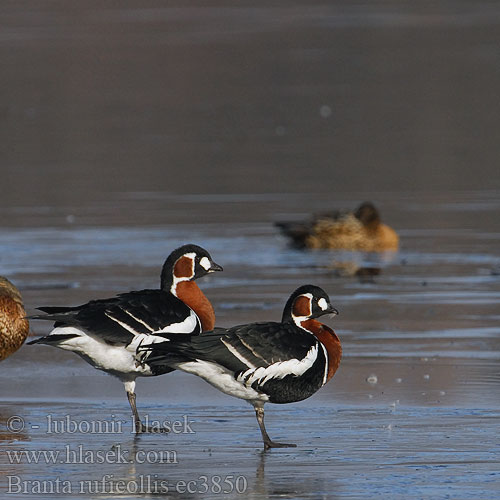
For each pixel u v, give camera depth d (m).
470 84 52.50
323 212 25.16
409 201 28.22
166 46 66.44
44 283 19.33
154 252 22.27
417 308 17.30
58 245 22.95
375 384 12.84
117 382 13.13
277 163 34.53
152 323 11.05
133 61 61.41
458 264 21.23
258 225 25.33
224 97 50.25
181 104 48.47
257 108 47.06
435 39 69.19
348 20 79.69
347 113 45.41
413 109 46.16
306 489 9.20
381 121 43.19
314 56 62.78
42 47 65.69
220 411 11.86
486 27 74.38
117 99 50.12
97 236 23.92
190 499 9.01
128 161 35.22
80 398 12.39
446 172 32.25
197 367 10.34
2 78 55.78
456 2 90.19
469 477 9.48
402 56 62.56
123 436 10.88
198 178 32.00
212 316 12.11
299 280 19.88
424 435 10.77
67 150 37.72
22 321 12.79
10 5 86.94
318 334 11.05
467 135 39.38
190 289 12.00
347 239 23.42
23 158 36.12
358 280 19.89
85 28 74.81
